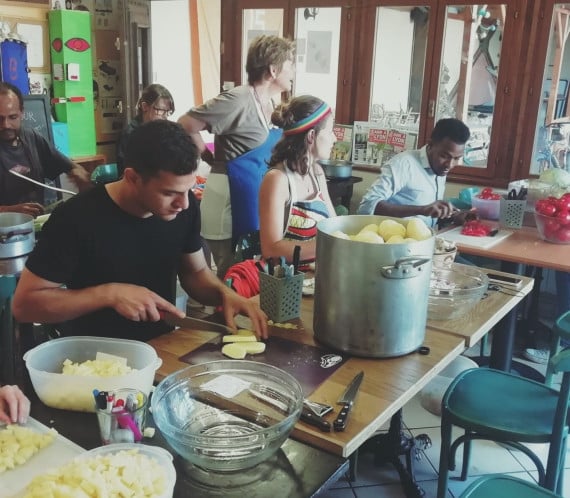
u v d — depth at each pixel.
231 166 2.96
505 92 3.66
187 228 1.70
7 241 1.99
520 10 3.51
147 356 1.32
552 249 2.77
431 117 3.94
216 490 1.00
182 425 1.16
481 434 1.93
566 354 1.61
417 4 3.81
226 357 1.44
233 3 4.48
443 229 3.11
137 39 4.85
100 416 1.07
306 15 4.24
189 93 5.48
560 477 1.94
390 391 1.30
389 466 2.38
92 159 4.78
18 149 2.94
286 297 1.63
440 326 1.67
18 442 1.05
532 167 3.71
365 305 1.39
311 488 1.01
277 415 1.20
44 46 4.52
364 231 1.49
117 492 0.87
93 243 1.52
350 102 4.23
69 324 1.66
